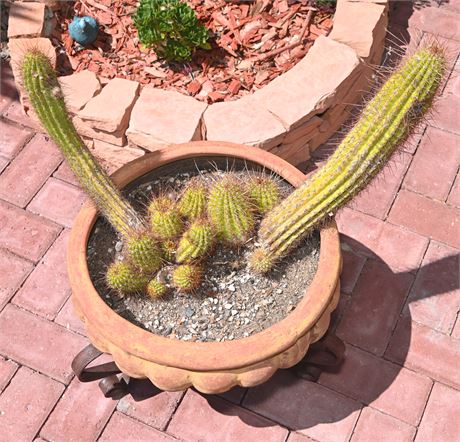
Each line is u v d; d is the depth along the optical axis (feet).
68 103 6.13
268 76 6.55
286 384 5.58
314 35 6.71
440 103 6.75
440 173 6.45
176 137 6.01
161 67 6.62
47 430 5.46
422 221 6.24
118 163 6.45
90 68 6.63
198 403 5.52
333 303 4.87
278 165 5.19
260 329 4.90
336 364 5.42
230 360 4.52
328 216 4.82
